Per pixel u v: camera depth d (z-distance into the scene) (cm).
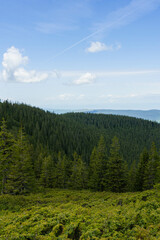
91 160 4888
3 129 2692
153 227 922
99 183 3684
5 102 15525
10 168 2684
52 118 17988
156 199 1578
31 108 18125
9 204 1852
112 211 1232
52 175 4694
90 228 956
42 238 920
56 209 1458
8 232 1011
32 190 2798
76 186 4325
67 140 12912
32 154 6344
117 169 3409
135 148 16425
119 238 831
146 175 3675
